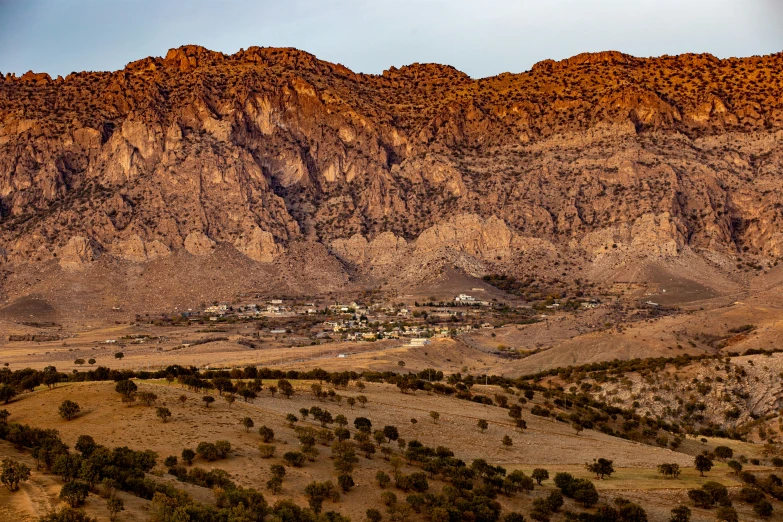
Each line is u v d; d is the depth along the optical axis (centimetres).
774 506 13712
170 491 10450
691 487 14162
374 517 11238
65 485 9625
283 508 10512
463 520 11669
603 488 13962
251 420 14312
